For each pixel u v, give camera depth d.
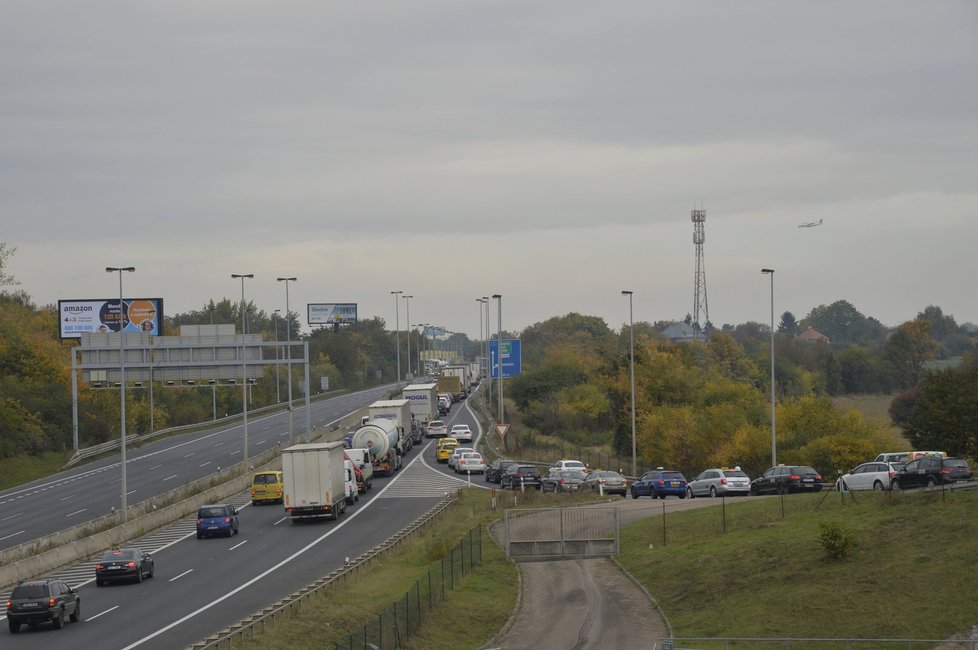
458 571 81.31
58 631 60.44
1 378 198.00
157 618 63.34
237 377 154.12
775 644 60.34
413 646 61.78
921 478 83.56
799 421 138.75
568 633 67.62
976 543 65.06
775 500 92.50
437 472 153.75
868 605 61.91
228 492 133.00
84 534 98.19
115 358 152.25
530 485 127.12
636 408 184.75
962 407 115.69
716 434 148.50
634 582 78.44
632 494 116.69
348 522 106.38
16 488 153.25
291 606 61.69
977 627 55.91
